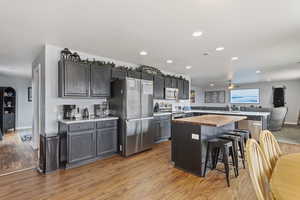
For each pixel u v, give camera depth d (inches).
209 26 92.4
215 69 215.0
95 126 125.0
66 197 78.8
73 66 122.2
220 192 83.4
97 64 138.9
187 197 79.2
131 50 135.3
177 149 114.0
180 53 143.6
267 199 41.1
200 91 457.7
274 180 40.9
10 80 263.4
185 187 88.1
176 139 114.7
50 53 121.5
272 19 84.4
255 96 372.8
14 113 256.7
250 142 44.8
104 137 130.9
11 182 93.2
